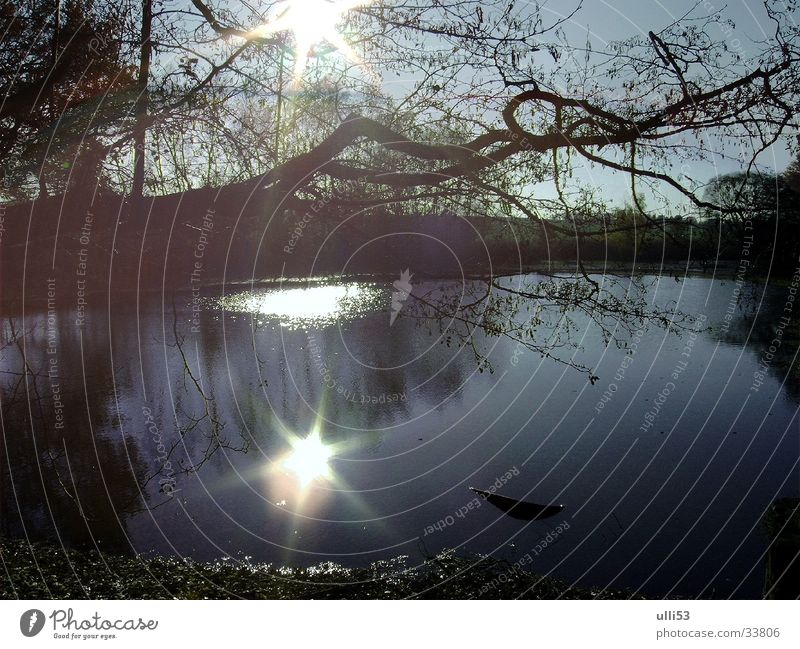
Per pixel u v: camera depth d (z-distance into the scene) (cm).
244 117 852
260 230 1004
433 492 1134
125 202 771
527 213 791
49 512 1033
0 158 755
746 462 1222
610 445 1326
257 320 2608
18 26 759
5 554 845
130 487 1139
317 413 1550
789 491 1099
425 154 774
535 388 1669
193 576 801
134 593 725
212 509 1053
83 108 765
